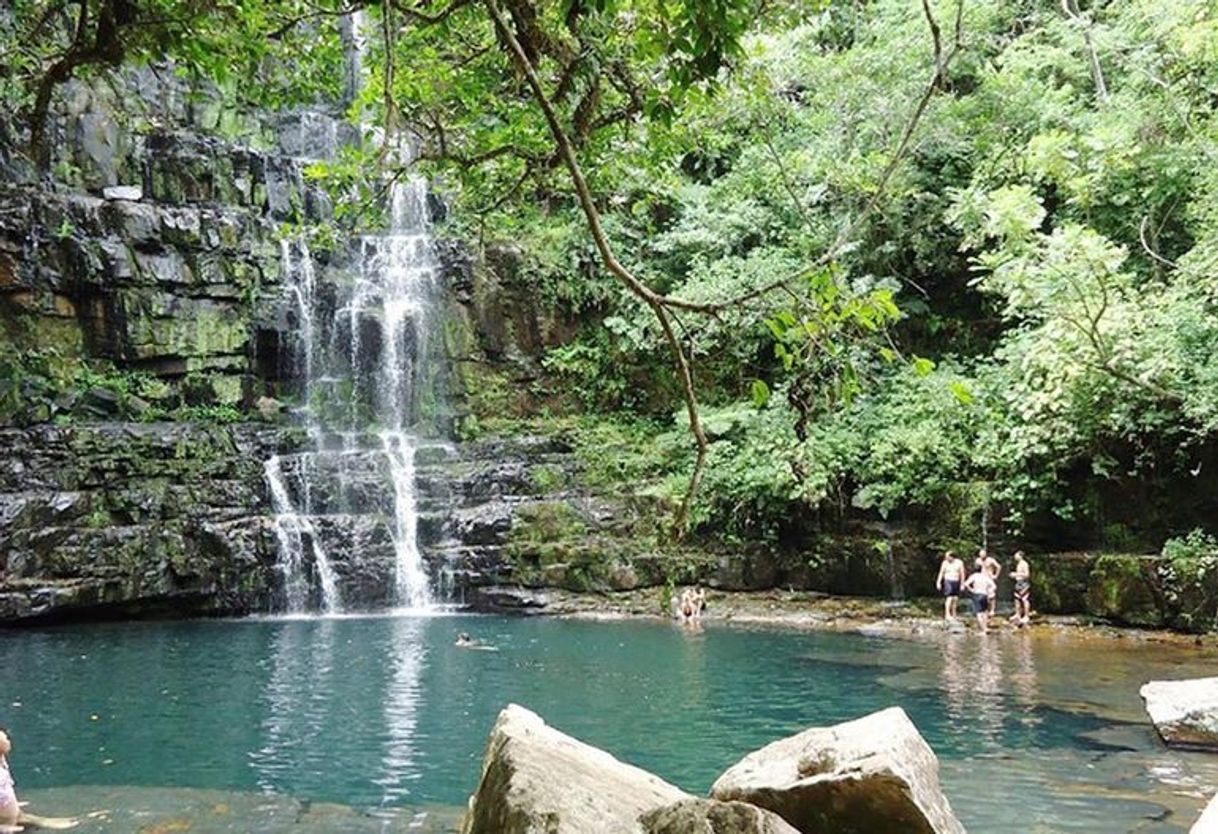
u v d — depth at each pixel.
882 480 19.97
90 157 21.91
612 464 23.08
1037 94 21.28
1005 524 18.69
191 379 22.03
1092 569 17.52
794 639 16.22
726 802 3.86
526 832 3.71
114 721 10.13
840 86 21.77
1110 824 6.82
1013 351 18.69
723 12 3.71
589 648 15.24
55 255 20.45
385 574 20.59
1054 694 11.45
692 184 24.91
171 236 22.02
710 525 21.14
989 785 7.75
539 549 20.73
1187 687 9.54
